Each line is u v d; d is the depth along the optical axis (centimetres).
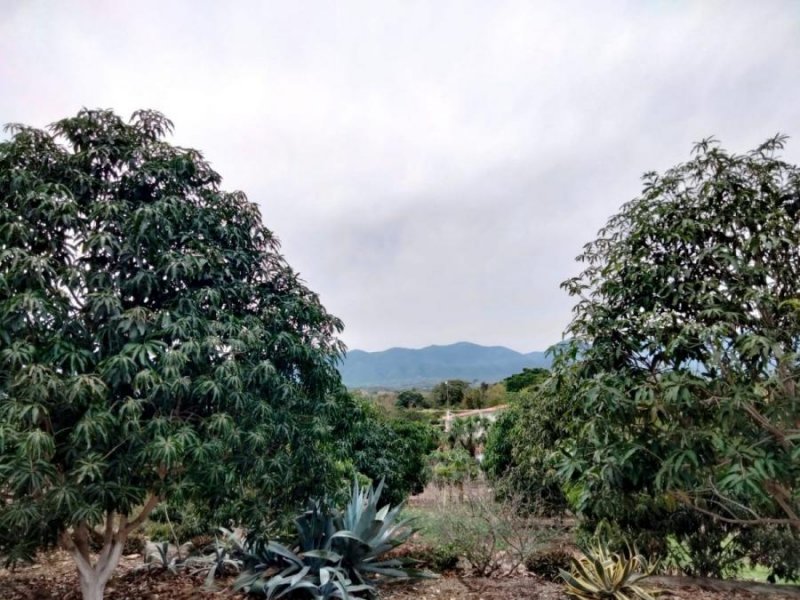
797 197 388
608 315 416
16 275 337
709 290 380
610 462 378
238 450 410
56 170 407
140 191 432
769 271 379
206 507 490
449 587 498
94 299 355
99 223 393
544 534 586
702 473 368
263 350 438
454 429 1827
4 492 327
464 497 688
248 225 494
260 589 456
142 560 599
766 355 319
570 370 417
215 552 562
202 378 375
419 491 1485
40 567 573
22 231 351
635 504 473
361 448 1230
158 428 348
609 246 450
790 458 320
